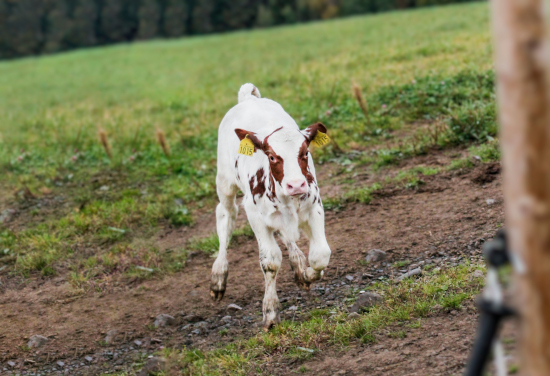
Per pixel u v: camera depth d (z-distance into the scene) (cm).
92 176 1236
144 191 1113
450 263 649
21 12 6781
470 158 903
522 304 229
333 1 6938
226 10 7200
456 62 1495
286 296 675
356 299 613
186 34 7219
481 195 795
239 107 690
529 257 222
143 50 3991
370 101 1323
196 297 714
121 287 776
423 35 2252
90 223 979
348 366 479
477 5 3372
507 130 220
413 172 919
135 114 1800
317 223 588
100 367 604
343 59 1992
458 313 527
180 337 630
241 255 802
